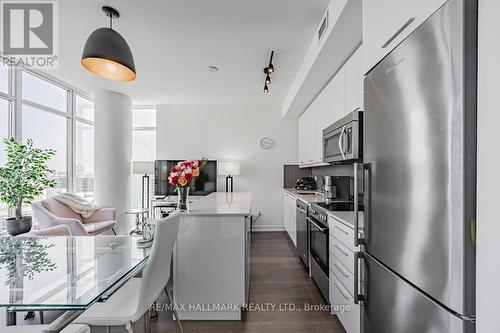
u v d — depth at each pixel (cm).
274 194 539
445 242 80
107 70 186
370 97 129
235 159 541
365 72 142
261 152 542
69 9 214
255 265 332
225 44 275
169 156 538
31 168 296
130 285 174
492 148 69
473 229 74
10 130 321
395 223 107
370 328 131
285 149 542
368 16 139
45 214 319
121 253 177
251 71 350
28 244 199
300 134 499
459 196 75
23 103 338
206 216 214
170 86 415
